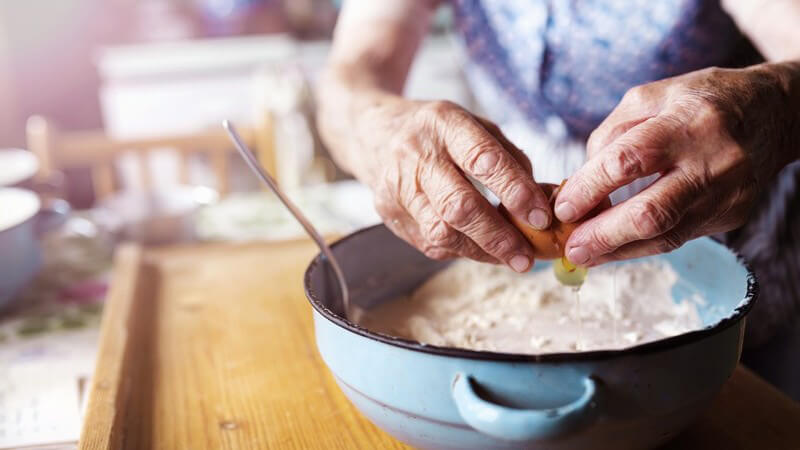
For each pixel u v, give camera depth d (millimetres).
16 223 995
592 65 999
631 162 574
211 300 975
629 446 564
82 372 877
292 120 2162
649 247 605
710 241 719
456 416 547
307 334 879
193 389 778
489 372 530
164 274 1057
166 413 739
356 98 870
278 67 2602
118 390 752
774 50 828
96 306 1039
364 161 780
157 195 1349
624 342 707
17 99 3158
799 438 666
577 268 701
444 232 646
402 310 790
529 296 797
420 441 584
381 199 696
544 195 616
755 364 965
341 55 1022
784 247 927
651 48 958
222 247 1149
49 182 1458
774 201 924
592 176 587
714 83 632
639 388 532
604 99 1016
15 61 3109
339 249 744
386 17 1055
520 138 1139
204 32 3162
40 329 979
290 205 697
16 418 795
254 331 891
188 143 1658
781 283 927
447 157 645
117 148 1622
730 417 693
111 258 1212
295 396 757
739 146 590
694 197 582
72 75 3182
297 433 701
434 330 738
